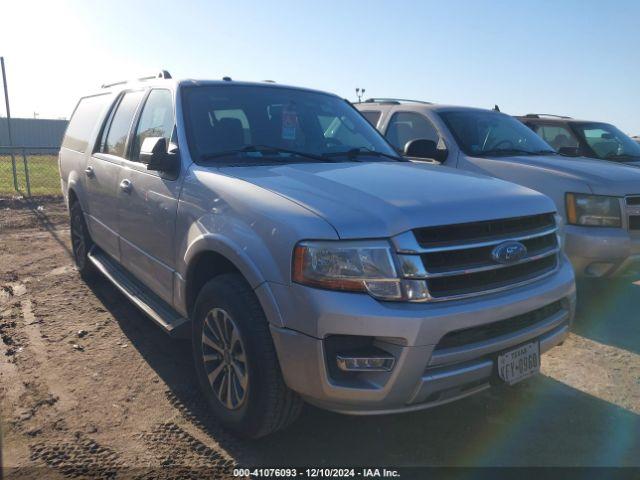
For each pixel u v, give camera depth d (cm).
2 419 339
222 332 321
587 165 585
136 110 482
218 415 330
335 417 354
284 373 279
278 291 276
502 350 295
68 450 310
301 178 331
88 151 564
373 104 782
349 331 261
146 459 304
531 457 316
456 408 370
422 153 525
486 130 676
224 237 309
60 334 475
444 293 276
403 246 269
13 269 682
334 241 267
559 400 383
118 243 480
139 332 483
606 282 624
